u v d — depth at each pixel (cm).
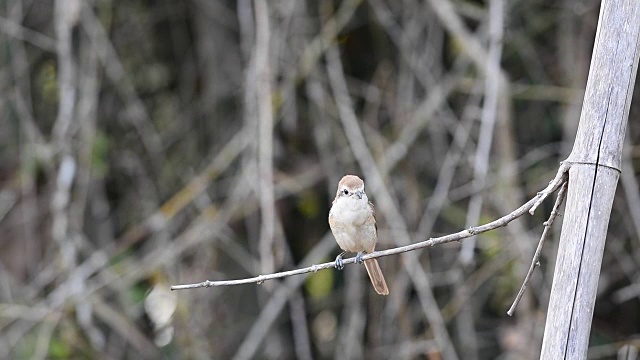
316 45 1307
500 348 1439
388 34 1402
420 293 1203
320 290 1476
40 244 1415
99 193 1414
